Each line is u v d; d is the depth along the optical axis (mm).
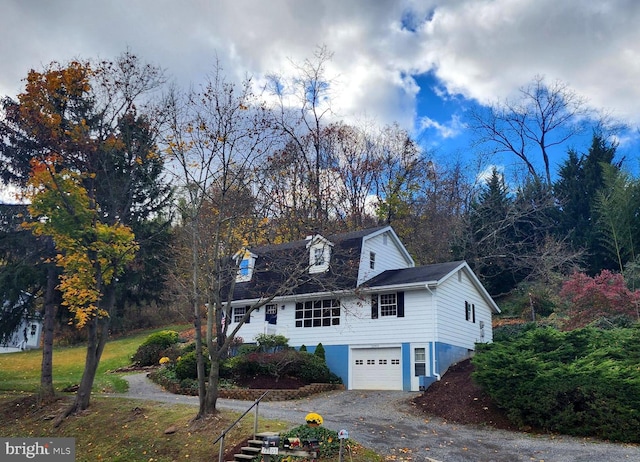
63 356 31234
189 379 22547
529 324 28484
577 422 13836
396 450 12648
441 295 23422
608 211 34188
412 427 15156
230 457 12477
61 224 16812
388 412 17594
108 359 30484
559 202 40344
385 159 42156
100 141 18281
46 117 17328
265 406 18578
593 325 22906
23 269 19875
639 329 16938
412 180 41562
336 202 40312
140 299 28984
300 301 26484
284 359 22750
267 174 17625
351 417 16547
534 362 15188
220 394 20953
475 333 26328
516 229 38438
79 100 18344
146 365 29047
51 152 17625
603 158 40062
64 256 18328
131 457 13688
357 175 41875
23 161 20000
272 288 26109
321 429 12945
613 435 13125
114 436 15031
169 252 23375
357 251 25297
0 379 25078
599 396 13617
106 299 18781
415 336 22906
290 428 13797
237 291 28484
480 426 15195
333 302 25547
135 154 18922
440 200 41969
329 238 24641
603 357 15953
